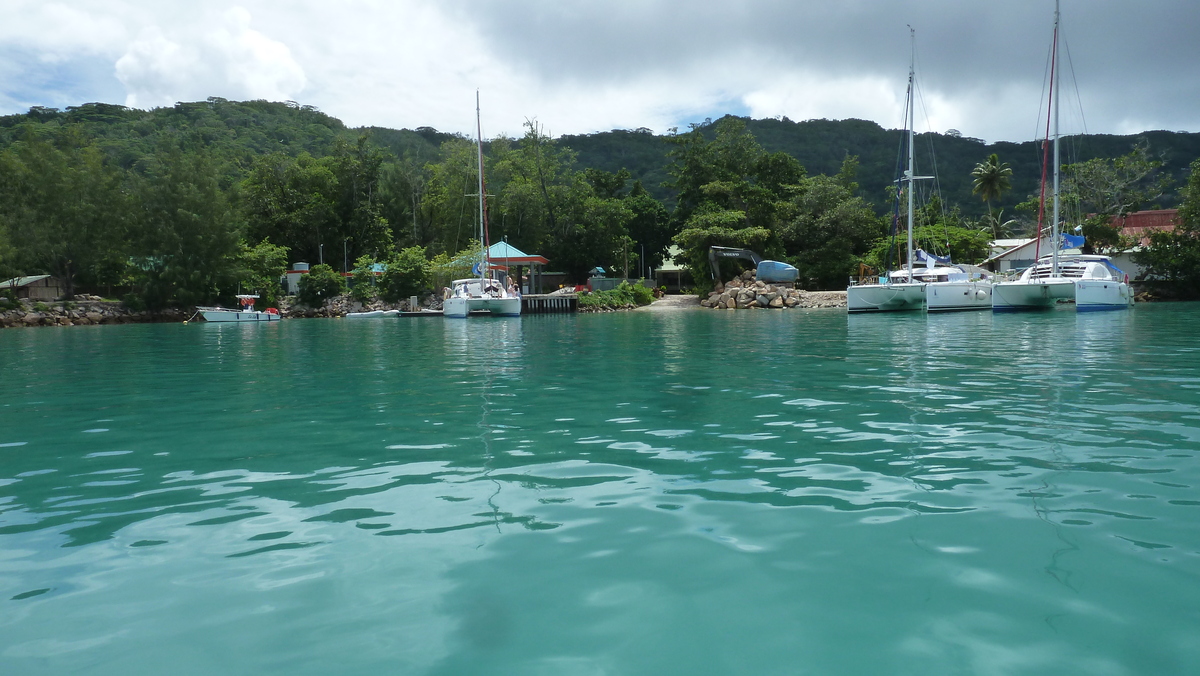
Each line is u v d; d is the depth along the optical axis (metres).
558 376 10.53
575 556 3.24
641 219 70.12
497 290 37.72
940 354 12.73
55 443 6.03
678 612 2.67
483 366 12.26
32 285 49.00
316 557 3.28
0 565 3.24
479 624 2.59
